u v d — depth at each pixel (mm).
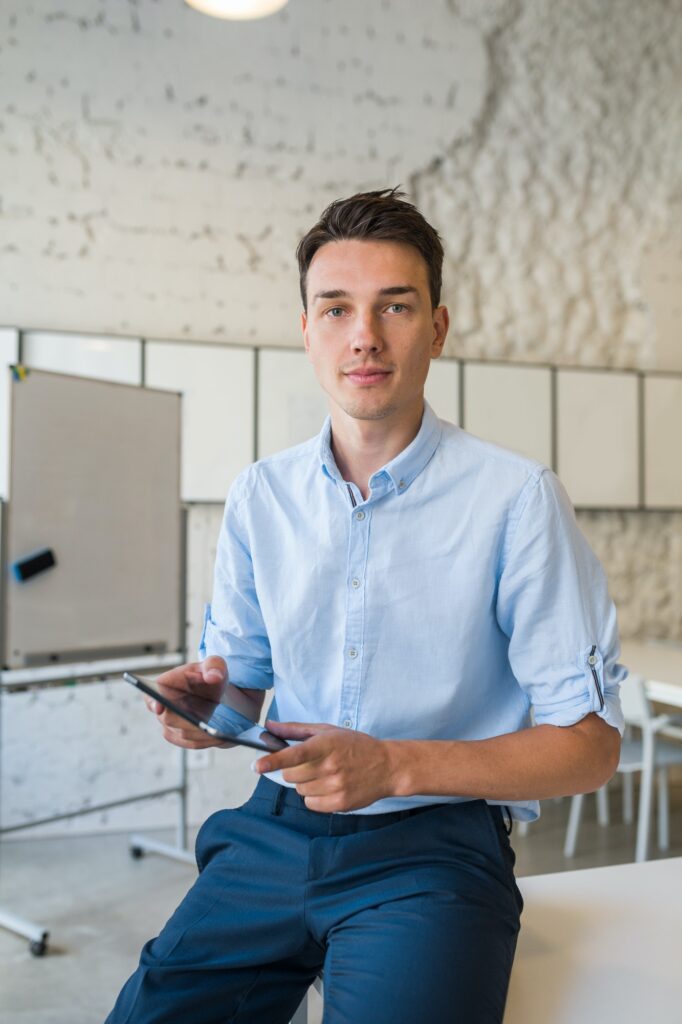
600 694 1055
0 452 3258
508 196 3986
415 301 1057
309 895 1050
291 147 3682
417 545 1106
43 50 3412
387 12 3785
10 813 3318
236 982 1064
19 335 3305
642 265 4160
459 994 903
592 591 1109
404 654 1105
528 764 1001
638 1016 1007
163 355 3473
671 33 4184
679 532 4227
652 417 4090
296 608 1155
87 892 2809
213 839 1178
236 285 3623
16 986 2184
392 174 3803
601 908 1284
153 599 3021
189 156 3572
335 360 1072
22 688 2674
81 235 3457
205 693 1117
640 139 4160
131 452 2961
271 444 3592
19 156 3393
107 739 3443
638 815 3676
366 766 945
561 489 1110
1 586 2619
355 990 919
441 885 1011
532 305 4027
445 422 1179
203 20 3580
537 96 4012
